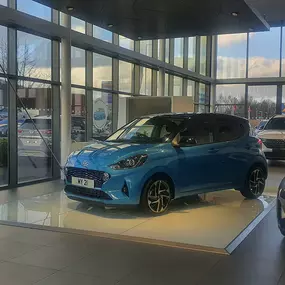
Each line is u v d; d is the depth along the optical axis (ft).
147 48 50.98
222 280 13.32
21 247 16.63
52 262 14.93
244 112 75.41
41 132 35.86
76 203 25.20
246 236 18.10
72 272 13.98
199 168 23.48
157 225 20.07
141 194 21.16
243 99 75.51
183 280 13.30
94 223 20.39
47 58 36.04
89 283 13.05
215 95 77.05
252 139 26.81
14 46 32.24
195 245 16.84
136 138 24.49
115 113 45.91
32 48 34.19
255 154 26.63
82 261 15.03
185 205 24.75
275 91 73.67
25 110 33.53
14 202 25.68
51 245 16.89
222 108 76.69
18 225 19.93
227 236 18.22
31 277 13.55
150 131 24.61
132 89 49.44
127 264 14.73
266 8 54.49
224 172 24.81
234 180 25.48
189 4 28.32
